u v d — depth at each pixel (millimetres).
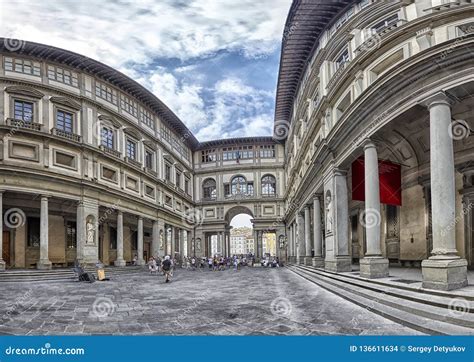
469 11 12016
